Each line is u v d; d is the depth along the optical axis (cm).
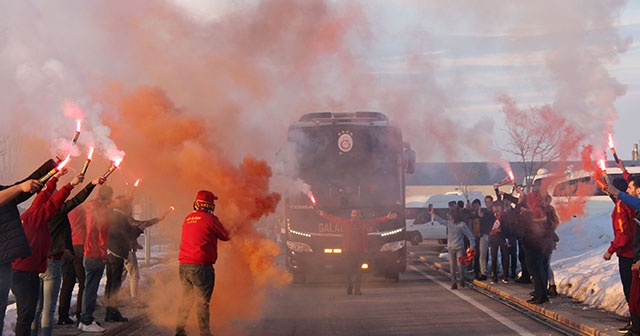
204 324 1541
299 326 1828
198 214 1571
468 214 3005
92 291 1680
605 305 1998
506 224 2766
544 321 1866
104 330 1694
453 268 2744
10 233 1055
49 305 1416
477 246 2986
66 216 1425
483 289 2706
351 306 2233
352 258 2598
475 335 1661
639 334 1539
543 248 2150
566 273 2583
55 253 1408
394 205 2958
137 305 2139
